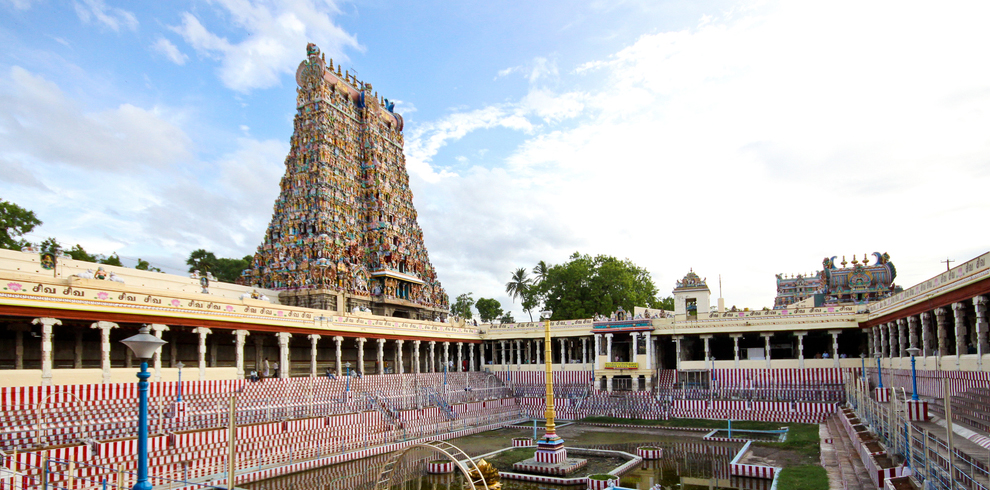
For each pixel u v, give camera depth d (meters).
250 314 46.72
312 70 72.25
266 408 40.78
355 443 42.59
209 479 31.52
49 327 34.25
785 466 33.34
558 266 94.69
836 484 26.67
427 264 85.00
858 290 63.53
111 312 37.09
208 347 50.31
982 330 30.92
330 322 55.03
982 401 26.03
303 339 60.56
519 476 35.25
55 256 44.06
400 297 75.56
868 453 23.83
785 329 61.44
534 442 45.78
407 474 36.78
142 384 15.27
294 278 64.88
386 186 79.00
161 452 31.48
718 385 64.44
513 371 77.00
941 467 17.00
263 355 56.00
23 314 32.81
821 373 59.59
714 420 55.66
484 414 60.09
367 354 69.38
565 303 88.94
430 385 63.78
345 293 65.06
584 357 72.69
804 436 43.69
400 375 60.62
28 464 26.14
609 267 88.81
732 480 32.66
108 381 36.81
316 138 69.88
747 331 63.44
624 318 71.94
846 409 46.81
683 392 61.56
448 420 54.25
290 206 68.94
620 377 70.00
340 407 47.47
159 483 29.27
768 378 61.97
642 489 30.88
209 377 43.19
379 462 39.84
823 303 68.12
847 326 58.31
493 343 81.38
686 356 72.50
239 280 70.69
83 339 42.56
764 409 54.25
